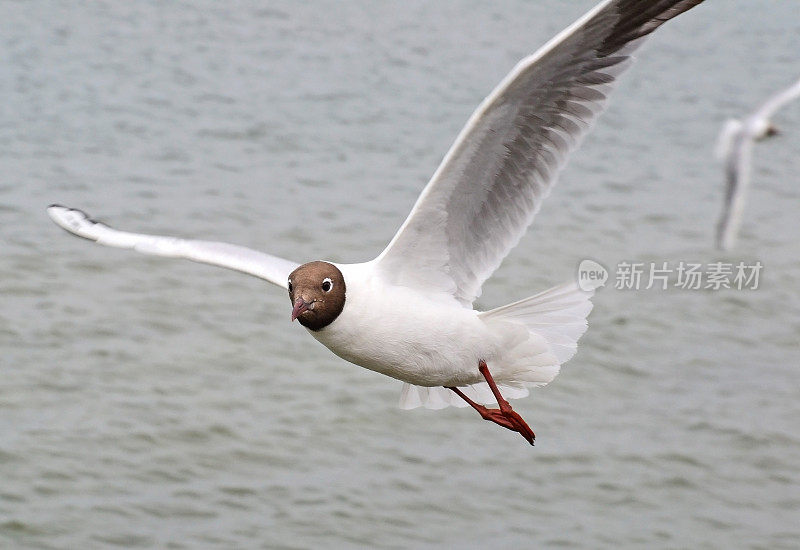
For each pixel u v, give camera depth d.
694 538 12.67
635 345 16.75
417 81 30.91
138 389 14.60
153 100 27.84
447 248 7.70
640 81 32.31
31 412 13.98
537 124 7.35
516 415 7.71
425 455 13.73
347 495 12.92
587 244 20.61
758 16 39.91
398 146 25.73
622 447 14.20
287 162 24.22
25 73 29.12
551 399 15.23
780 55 35.38
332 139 25.92
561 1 40.44
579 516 12.89
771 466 14.02
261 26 35.38
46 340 15.53
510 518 12.79
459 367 7.70
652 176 24.89
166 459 13.33
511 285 18.48
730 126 18.08
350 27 35.84
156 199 21.53
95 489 12.75
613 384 15.69
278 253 19.50
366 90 29.88
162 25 34.66
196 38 33.62
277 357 15.59
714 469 13.90
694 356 16.61
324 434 13.97
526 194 7.60
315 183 23.02
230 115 27.14
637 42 7.04
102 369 14.98
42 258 17.95
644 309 17.92
